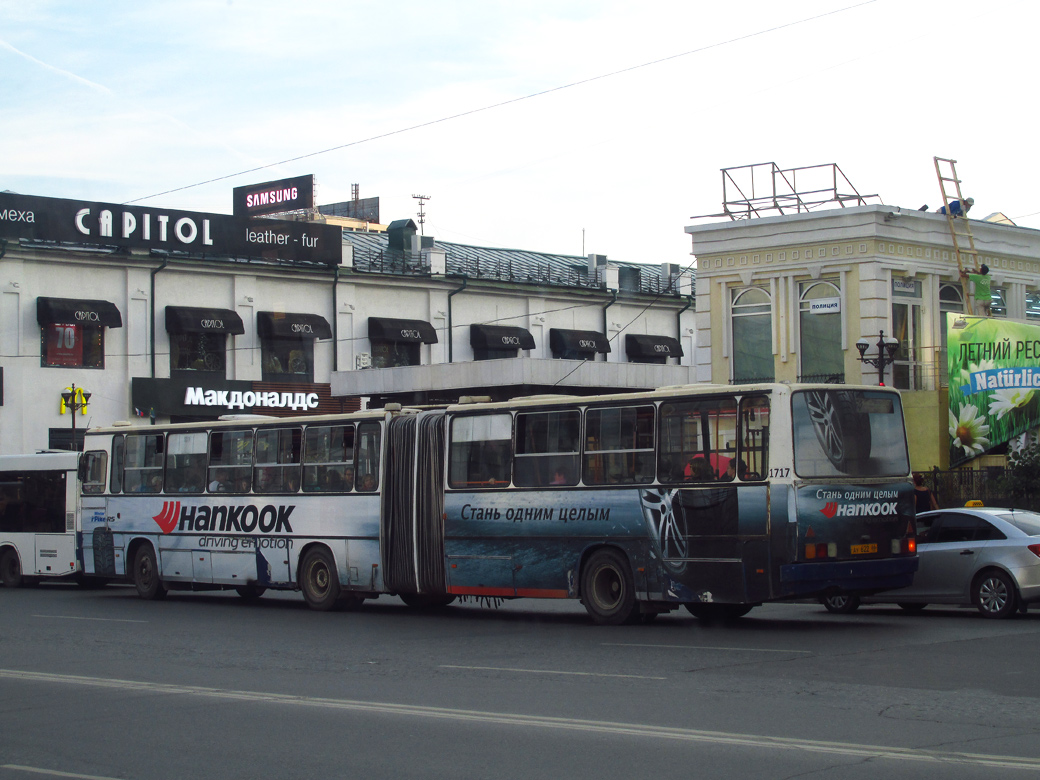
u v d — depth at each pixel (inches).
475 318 2113.7
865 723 361.4
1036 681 437.4
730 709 390.3
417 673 496.1
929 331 1204.5
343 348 1969.7
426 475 771.4
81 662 550.0
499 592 727.7
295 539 840.3
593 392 1560.0
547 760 320.5
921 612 743.7
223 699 434.6
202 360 1841.8
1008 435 1098.7
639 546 661.9
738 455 625.6
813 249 1194.0
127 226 1756.9
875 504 633.0
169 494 934.4
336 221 2736.2
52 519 1086.4
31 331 1690.5
